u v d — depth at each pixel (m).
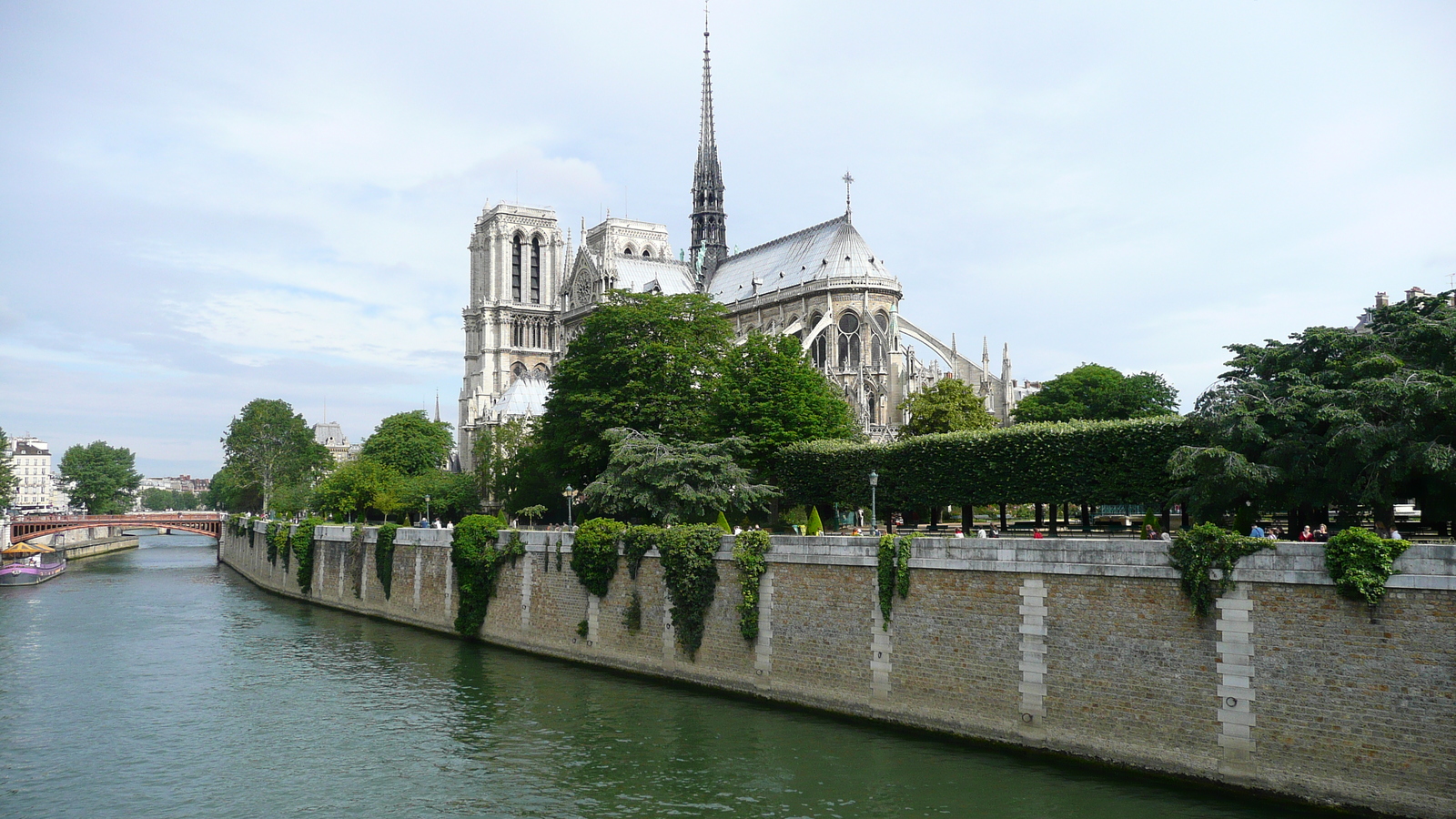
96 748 45.88
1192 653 35.72
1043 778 37.03
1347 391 49.41
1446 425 45.12
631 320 85.69
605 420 82.31
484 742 45.28
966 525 67.06
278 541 106.75
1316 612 33.22
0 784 41.41
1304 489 49.03
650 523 70.50
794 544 48.34
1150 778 36.28
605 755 42.50
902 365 130.88
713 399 83.19
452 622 72.75
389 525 83.44
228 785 40.84
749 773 39.53
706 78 183.62
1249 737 34.28
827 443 75.31
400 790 39.81
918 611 43.25
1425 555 31.36
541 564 64.25
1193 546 35.59
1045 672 39.31
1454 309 55.84
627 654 57.00
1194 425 55.00
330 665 62.62
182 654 66.81
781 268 156.88
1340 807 32.28
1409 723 31.33
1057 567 39.06
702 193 183.75
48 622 82.50
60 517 186.25
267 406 176.38
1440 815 30.53
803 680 47.66
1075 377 113.62
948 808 35.09
